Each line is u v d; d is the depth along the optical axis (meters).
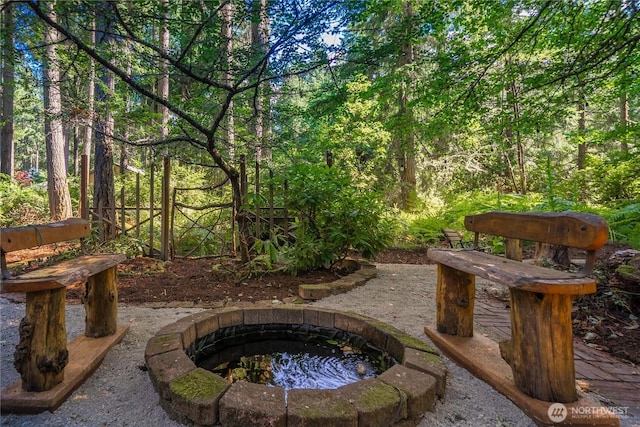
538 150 12.98
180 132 4.88
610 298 3.12
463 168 11.67
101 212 5.45
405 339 2.19
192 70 3.32
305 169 4.38
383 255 6.51
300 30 2.99
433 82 5.16
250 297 3.46
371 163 10.41
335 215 4.29
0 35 2.38
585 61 4.06
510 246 2.56
